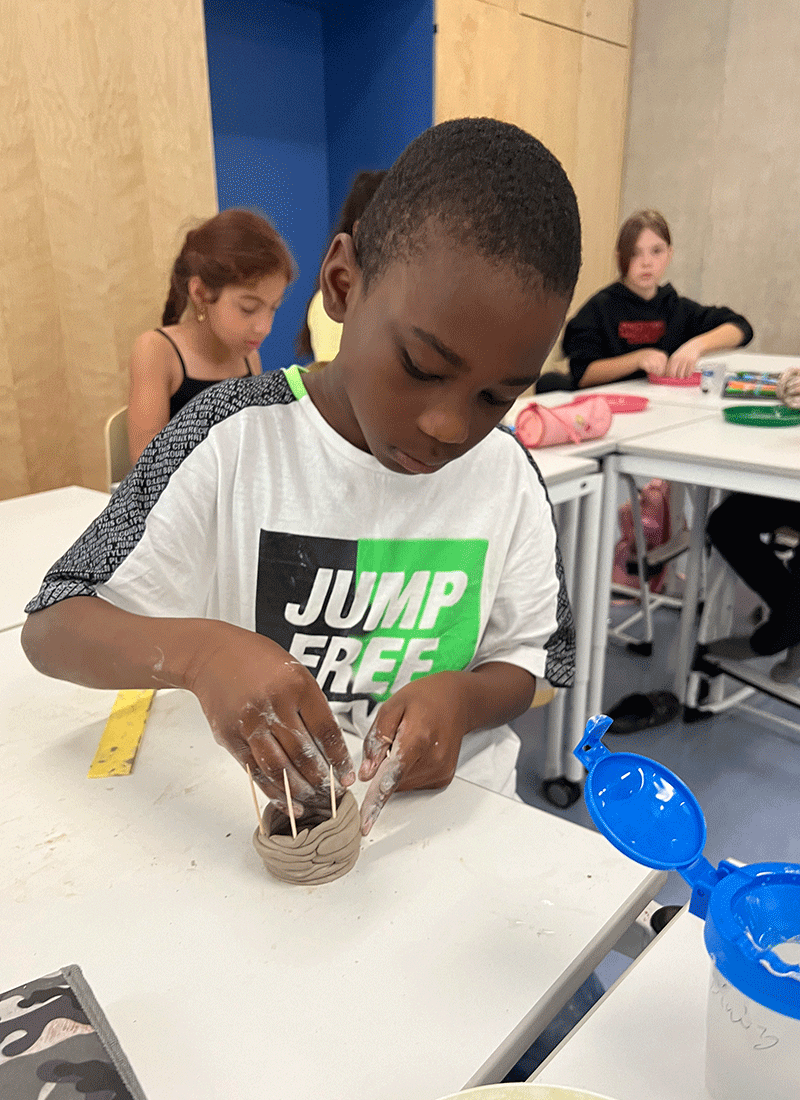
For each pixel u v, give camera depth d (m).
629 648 2.60
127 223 2.57
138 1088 0.39
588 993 0.75
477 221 0.51
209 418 0.78
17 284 2.39
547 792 1.87
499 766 0.88
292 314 3.97
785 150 4.26
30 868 0.55
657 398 2.47
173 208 2.66
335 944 0.49
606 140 4.55
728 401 2.39
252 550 0.80
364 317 0.59
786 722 2.10
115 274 2.57
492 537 0.84
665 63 4.49
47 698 0.78
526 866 0.56
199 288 1.86
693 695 2.17
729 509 2.05
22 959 0.48
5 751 0.69
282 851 0.53
